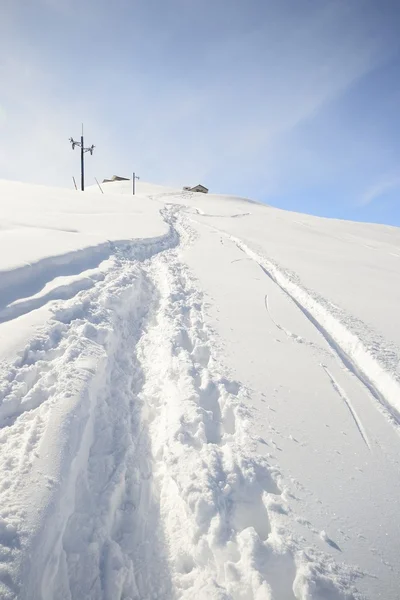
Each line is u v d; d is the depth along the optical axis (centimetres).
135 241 1057
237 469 302
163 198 2998
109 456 314
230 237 1557
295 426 374
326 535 255
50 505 230
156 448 340
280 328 631
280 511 269
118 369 453
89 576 225
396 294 912
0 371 334
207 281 863
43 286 549
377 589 225
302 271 1067
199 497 269
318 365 517
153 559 248
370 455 347
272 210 3259
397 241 2323
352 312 730
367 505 288
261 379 455
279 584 221
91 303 545
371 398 448
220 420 378
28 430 285
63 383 344
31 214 1121
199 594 219
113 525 266
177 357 480
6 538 204
